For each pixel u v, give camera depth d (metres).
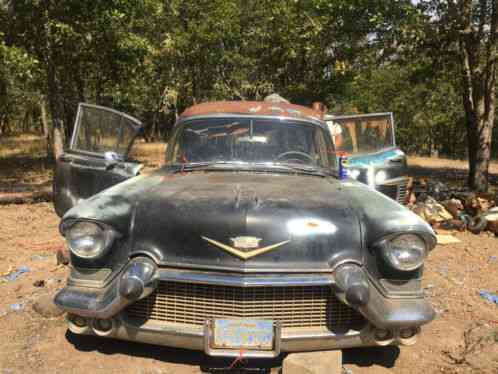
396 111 32.56
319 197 3.23
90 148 4.88
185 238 2.87
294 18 13.51
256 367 3.12
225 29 21.39
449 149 38.91
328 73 18.47
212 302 2.84
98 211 2.97
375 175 6.71
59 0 10.91
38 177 14.16
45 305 3.82
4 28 11.51
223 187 3.38
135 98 22.05
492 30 11.40
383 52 10.84
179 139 4.25
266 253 2.81
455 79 14.15
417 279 2.98
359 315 2.95
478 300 4.51
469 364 3.27
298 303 2.87
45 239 6.28
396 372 3.16
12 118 47.34
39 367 3.06
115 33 12.55
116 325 2.93
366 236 2.94
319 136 4.32
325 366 2.79
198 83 23.72
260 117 4.26
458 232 7.41
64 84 15.95
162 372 3.05
